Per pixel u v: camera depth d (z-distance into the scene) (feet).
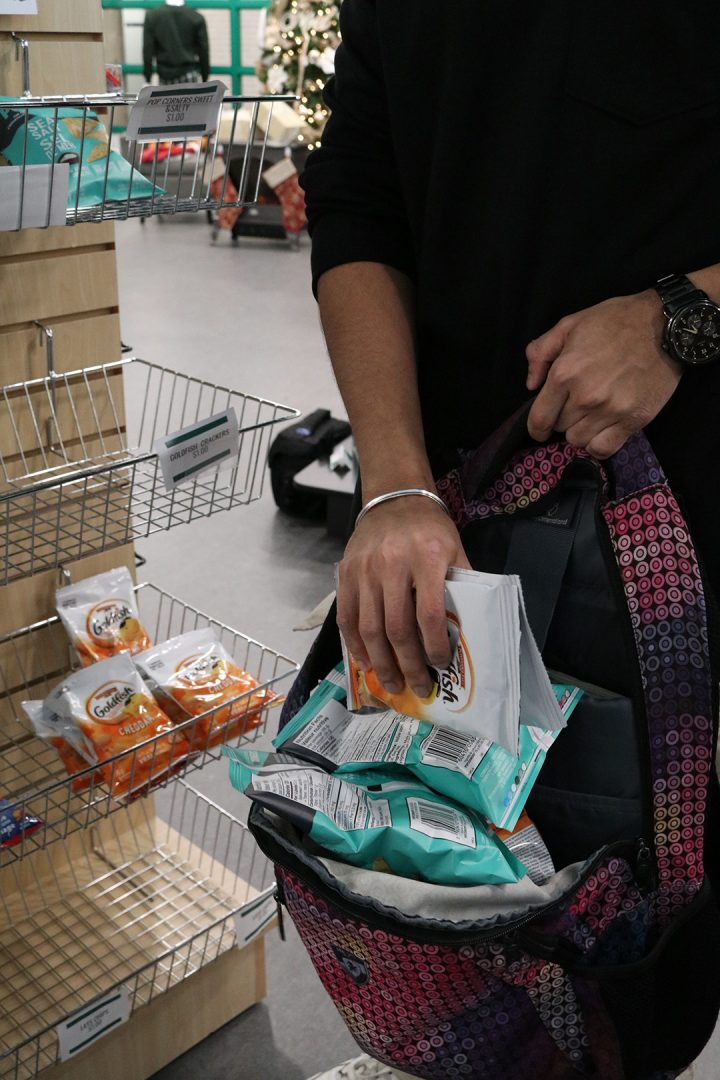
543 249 2.91
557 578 2.87
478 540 3.05
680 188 2.70
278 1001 6.35
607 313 2.57
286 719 3.11
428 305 3.19
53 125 4.25
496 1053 2.85
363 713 2.97
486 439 3.06
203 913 6.12
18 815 4.94
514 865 2.65
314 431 12.80
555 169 2.83
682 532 2.70
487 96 2.87
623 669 2.86
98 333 5.44
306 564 11.49
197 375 16.56
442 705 2.49
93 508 4.77
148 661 5.40
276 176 26.43
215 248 27.30
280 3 18.97
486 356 3.17
